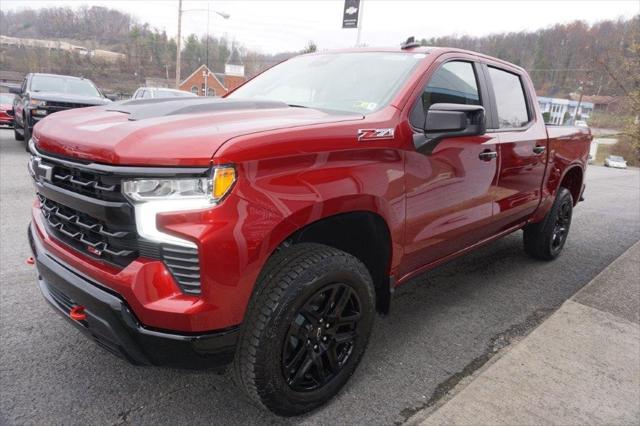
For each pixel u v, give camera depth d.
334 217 2.22
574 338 3.03
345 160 2.15
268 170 1.87
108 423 2.15
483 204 3.24
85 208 1.90
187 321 1.77
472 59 3.30
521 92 3.97
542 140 3.95
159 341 1.81
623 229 6.51
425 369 2.70
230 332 1.87
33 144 2.39
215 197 1.73
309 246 2.15
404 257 2.63
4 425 2.09
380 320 3.29
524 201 3.84
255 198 1.82
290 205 1.92
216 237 1.74
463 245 3.29
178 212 1.73
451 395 2.47
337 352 2.36
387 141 2.34
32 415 2.17
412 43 3.14
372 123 2.30
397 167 2.41
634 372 2.68
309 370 2.24
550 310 3.58
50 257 2.18
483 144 3.11
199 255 1.73
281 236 1.92
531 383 2.53
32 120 9.34
